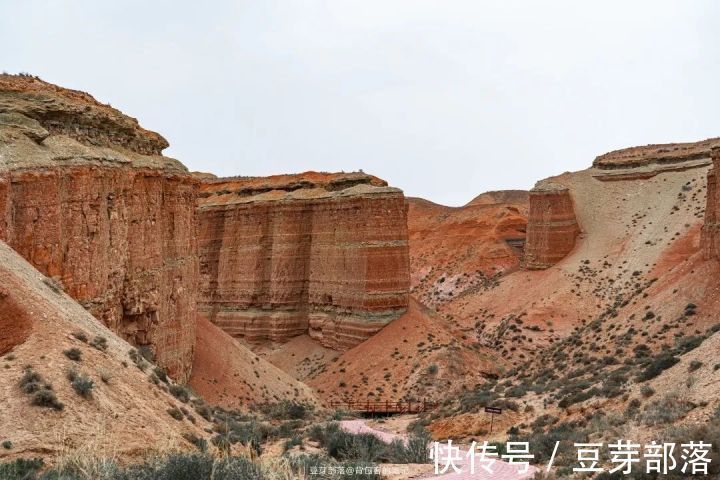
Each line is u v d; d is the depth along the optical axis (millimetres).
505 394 52281
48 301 29703
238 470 19750
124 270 43500
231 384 58594
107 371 27438
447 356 75312
